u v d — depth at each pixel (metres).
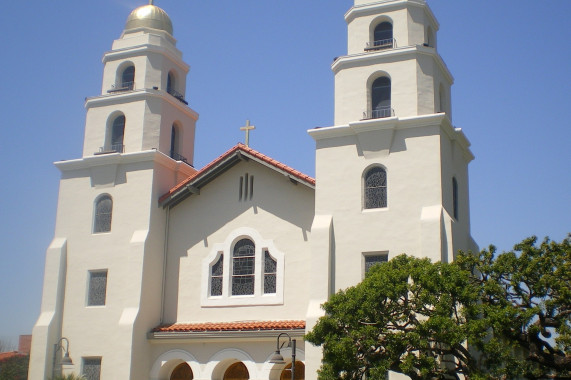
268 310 30.06
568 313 22.52
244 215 31.77
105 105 34.28
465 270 22.84
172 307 31.78
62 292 32.31
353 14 30.94
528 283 22.88
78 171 33.78
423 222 26.59
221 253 31.89
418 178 27.52
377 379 20.72
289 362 29.16
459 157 30.39
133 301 30.64
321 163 29.17
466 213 30.56
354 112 29.41
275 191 31.52
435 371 21.52
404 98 28.84
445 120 27.88
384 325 21.78
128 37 35.22
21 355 51.44
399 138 28.23
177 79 35.91
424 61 29.33
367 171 28.55
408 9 30.20
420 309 21.86
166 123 34.12
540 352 22.22
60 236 33.22
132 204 32.28
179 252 32.41
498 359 20.83
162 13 36.25
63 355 31.36
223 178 32.69
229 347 29.59
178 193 32.19
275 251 30.66
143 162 32.62
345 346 21.39
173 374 31.25
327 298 27.22
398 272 22.19
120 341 29.89
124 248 31.78
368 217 27.83
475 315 21.53
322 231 27.98
